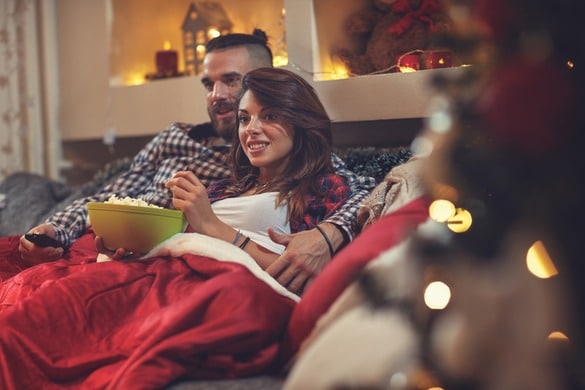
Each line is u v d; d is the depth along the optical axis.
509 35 0.90
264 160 1.93
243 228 1.89
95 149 3.44
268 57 2.36
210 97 2.32
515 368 0.97
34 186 2.98
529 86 0.86
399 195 1.65
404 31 2.47
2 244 2.18
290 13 2.56
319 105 1.98
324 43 2.58
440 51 2.29
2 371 1.39
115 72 3.24
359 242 1.37
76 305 1.50
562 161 0.88
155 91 3.03
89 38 3.29
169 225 1.79
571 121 0.87
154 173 2.42
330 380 1.11
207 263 1.62
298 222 1.91
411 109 2.35
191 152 2.37
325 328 1.25
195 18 3.00
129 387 1.26
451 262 0.99
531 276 0.97
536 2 0.88
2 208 2.93
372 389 1.08
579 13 0.88
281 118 1.93
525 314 0.97
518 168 0.90
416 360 1.05
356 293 1.23
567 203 0.90
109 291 1.55
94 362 1.41
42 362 1.41
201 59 2.99
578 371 0.95
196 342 1.31
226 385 1.31
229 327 1.34
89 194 2.76
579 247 0.93
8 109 3.38
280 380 1.33
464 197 0.97
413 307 1.06
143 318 1.49
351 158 2.33
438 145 0.97
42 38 3.41
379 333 1.10
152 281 1.63
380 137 2.58
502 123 0.88
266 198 1.91
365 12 2.64
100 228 1.81
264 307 1.39
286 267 1.75
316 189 1.93
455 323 1.01
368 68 2.54
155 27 3.33
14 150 3.38
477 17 0.91
